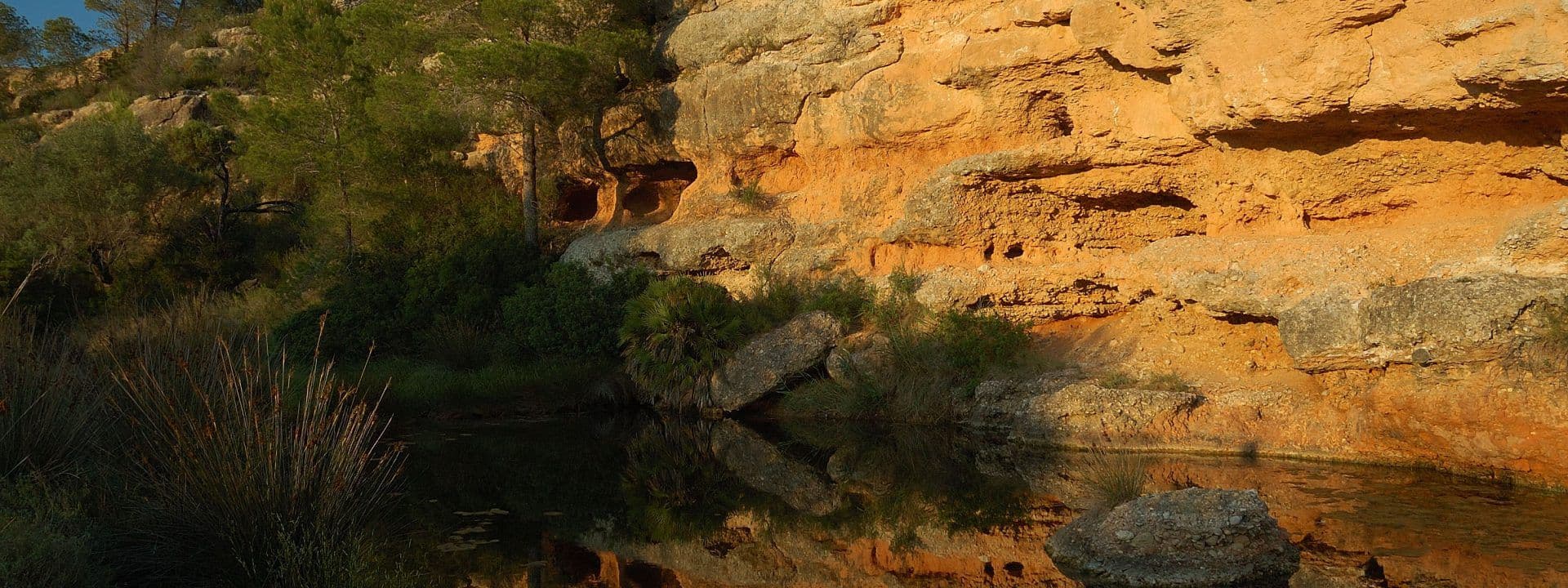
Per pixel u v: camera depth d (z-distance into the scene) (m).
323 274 20.83
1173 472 9.79
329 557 6.29
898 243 16.59
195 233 28.12
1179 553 6.74
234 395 7.07
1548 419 8.68
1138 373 12.75
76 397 7.48
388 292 19.36
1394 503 8.27
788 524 8.97
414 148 21.81
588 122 21.45
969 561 7.52
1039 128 15.46
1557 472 8.56
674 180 21.69
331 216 22.59
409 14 22.36
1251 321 12.42
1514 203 10.79
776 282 17.30
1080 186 14.78
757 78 18.34
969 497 9.64
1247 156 12.65
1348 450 10.28
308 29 23.16
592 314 17.41
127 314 9.64
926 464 11.35
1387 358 9.99
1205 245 12.79
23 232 25.41
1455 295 9.42
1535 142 10.19
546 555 7.84
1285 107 11.12
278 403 6.97
